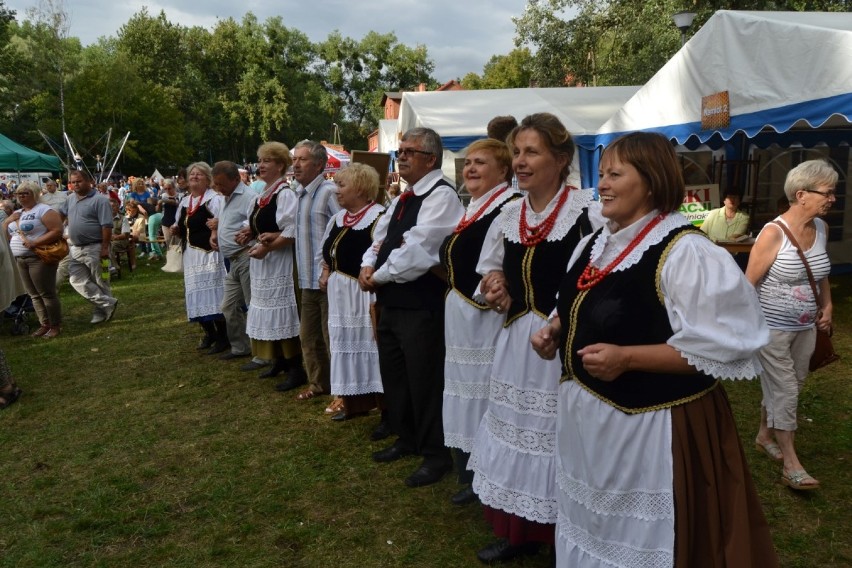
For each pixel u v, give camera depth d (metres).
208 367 5.69
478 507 3.16
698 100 5.98
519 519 2.38
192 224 5.86
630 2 14.91
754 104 5.29
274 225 4.81
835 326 6.32
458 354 2.82
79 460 3.93
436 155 3.21
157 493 3.48
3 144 14.41
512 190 2.81
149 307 8.43
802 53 4.82
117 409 4.77
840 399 4.41
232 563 2.83
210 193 5.88
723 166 8.58
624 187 1.77
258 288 4.94
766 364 3.21
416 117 9.74
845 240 8.81
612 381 1.78
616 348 1.72
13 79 43.06
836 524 2.91
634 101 7.06
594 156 8.98
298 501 3.32
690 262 1.67
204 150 60.03
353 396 4.12
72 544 3.03
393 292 3.28
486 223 2.74
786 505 3.08
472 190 2.84
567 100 10.02
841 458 3.53
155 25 56.88
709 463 1.74
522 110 9.63
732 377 1.65
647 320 1.75
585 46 16.27
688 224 1.77
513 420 2.34
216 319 6.00
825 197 3.04
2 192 20.50
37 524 3.22
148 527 3.14
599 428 1.80
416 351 3.27
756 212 8.46
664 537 1.72
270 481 3.54
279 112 57.59
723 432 1.79
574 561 1.92
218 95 59.34
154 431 4.32
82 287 7.44
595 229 2.21
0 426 4.53
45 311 7.15
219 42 59.00
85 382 5.43
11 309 7.18
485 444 2.48
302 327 4.66
